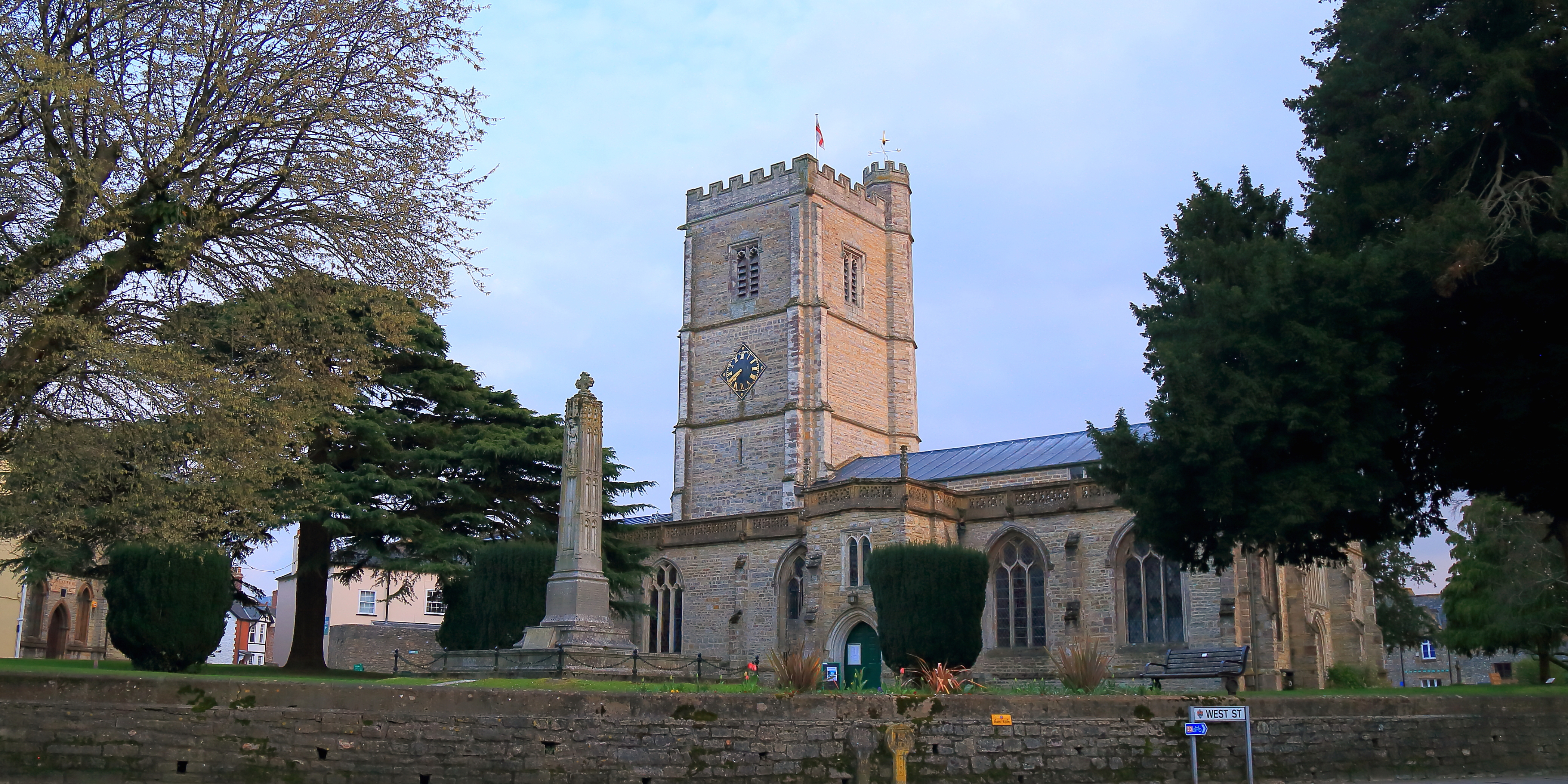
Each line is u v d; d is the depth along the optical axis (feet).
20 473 85.20
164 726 54.65
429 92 84.94
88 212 73.56
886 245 268.00
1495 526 162.30
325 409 88.53
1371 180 94.32
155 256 77.00
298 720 56.65
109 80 75.77
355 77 81.56
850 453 242.37
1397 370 91.97
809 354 237.04
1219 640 140.36
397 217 83.20
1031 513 159.53
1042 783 67.36
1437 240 81.87
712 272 255.29
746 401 242.99
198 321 82.12
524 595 121.39
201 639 101.65
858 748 65.00
